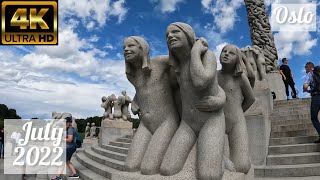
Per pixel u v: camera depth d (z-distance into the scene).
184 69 3.25
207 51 3.22
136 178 3.17
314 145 6.52
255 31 16.36
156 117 3.49
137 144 3.50
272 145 7.12
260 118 6.61
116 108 15.52
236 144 3.74
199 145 3.13
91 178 7.44
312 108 6.39
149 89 3.52
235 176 3.21
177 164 3.11
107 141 14.85
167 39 3.20
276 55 16.09
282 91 14.91
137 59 3.49
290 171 5.87
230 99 3.90
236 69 3.90
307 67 6.59
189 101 3.24
